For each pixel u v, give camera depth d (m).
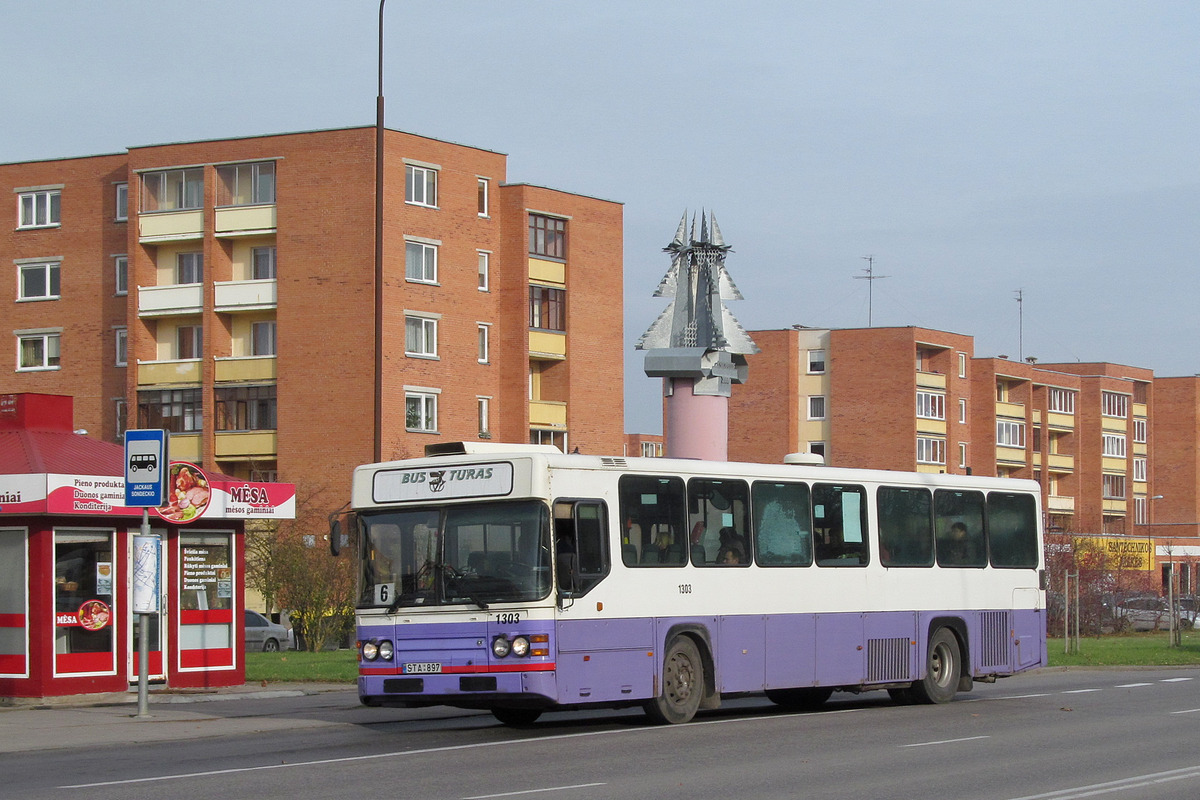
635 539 18.69
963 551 23.95
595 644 17.88
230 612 25.73
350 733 19.00
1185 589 103.62
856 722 19.78
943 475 23.83
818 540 21.45
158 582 20.88
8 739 18.20
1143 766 14.97
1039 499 25.70
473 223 64.00
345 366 59.53
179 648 24.92
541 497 17.53
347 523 18.70
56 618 22.88
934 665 23.22
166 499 20.48
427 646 17.67
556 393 67.56
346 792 12.95
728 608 19.84
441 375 62.12
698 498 19.70
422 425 61.31
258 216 60.97
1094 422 107.25
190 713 21.52
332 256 59.94
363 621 18.12
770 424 91.62
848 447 90.25
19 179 66.75
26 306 66.38
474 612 17.47
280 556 42.25
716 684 19.55
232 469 62.38
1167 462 117.81
